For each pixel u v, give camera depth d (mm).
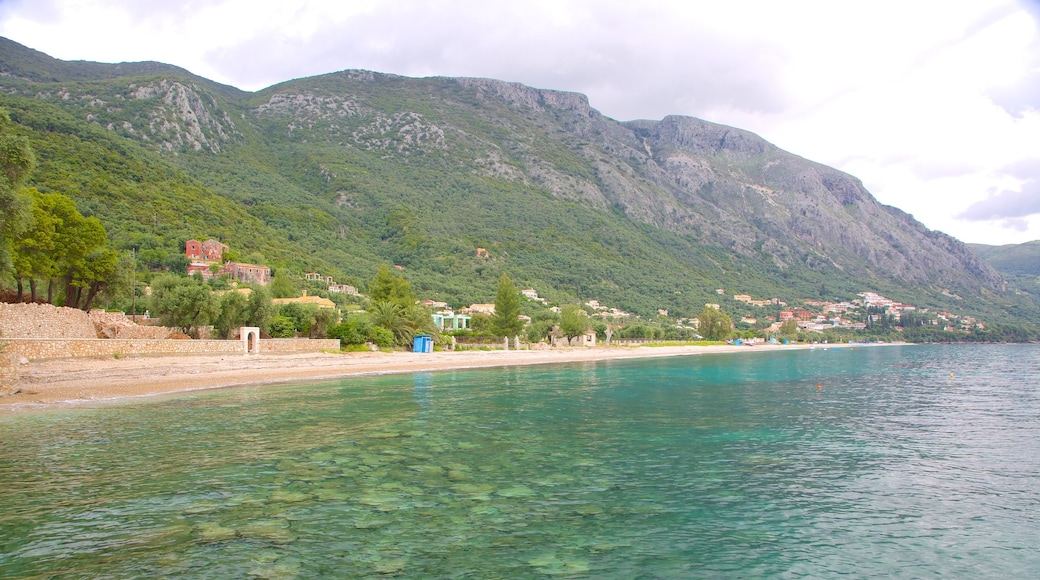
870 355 143500
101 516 15836
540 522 15961
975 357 129750
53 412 32656
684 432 29359
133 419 30688
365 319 86062
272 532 14812
